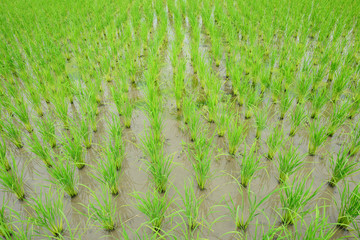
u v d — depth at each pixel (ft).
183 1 31.53
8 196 9.86
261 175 10.28
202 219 8.27
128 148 11.97
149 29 25.31
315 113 12.60
